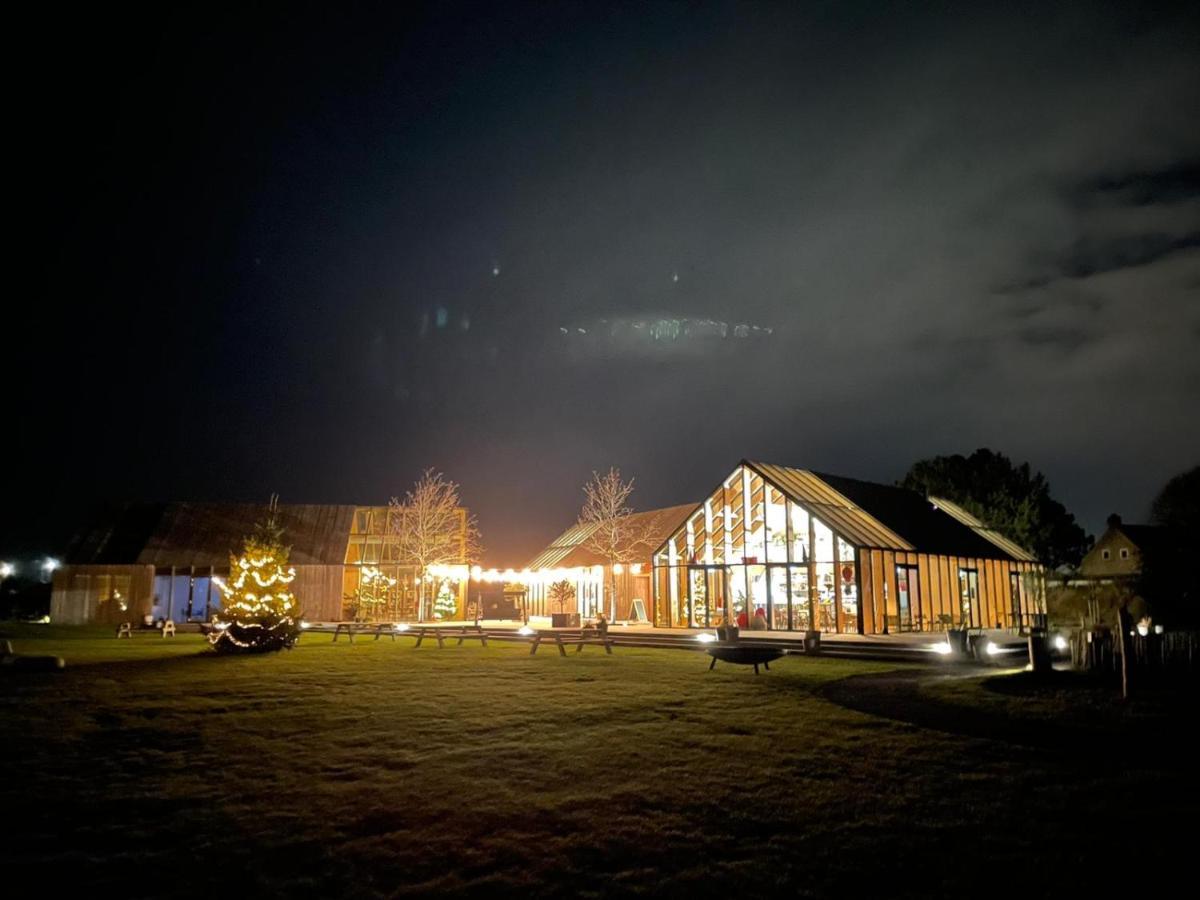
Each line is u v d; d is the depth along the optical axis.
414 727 10.74
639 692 13.41
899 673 15.91
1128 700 11.02
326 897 5.79
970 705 11.59
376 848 6.64
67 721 11.16
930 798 7.67
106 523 45.91
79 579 42.50
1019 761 8.73
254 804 7.68
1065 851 6.40
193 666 17.52
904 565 28.78
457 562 47.66
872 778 8.31
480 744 9.82
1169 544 33.28
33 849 6.61
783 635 26.06
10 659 16.45
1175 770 8.22
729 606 30.44
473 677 15.38
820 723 10.79
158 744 9.90
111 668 17.16
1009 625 34.00
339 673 16.09
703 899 5.73
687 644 22.77
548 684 14.39
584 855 6.48
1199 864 6.11
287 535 46.06
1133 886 5.81
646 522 43.38
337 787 8.17
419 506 46.25
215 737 10.25
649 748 9.56
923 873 6.10
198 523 46.22
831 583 27.72
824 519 28.03
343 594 44.62
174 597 43.19
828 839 6.75
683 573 32.19
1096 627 17.28
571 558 45.06
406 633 27.02
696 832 6.93
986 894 5.76
